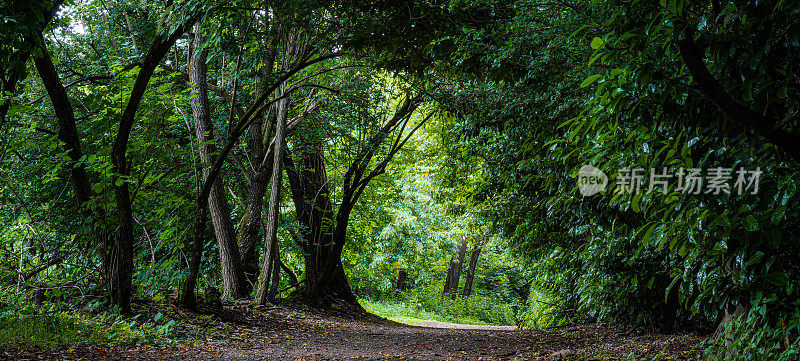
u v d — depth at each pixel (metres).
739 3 2.64
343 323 13.24
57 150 8.56
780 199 3.12
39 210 9.27
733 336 4.77
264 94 9.42
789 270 3.70
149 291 10.43
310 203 15.93
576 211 6.71
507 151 8.98
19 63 6.00
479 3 7.16
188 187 12.02
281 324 10.89
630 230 6.32
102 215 8.06
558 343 9.02
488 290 37.31
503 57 6.31
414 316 30.30
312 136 14.84
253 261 14.89
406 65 8.82
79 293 8.04
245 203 15.38
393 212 26.16
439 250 32.31
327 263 15.69
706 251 3.78
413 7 7.68
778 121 2.72
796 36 2.52
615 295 7.92
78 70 10.81
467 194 13.48
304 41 10.73
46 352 5.15
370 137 15.02
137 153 9.06
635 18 2.96
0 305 6.74
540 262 11.33
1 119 6.68
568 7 4.75
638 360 5.80
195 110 10.59
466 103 10.59
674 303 8.04
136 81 7.48
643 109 3.06
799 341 3.67
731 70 2.77
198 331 8.05
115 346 6.09
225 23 8.27
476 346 9.10
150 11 9.93
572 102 5.75
